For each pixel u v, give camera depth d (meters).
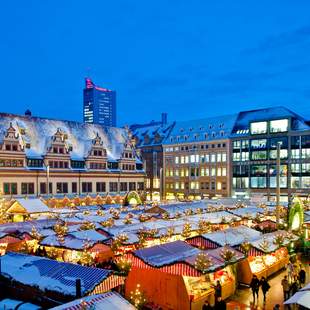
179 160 115.31
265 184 98.31
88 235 34.31
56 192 80.56
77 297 19.03
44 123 86.81
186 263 24.20
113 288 22.09
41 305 20.36
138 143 126.94
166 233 35.97
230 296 28.58
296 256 37.06
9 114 81.56
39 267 22.67
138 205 64.75
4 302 20.36
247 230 36.53
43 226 39.12
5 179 73.00
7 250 34.53
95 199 85.31
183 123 121.62
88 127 95.12
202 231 37.69
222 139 105.62
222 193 105.56
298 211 42.16
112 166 92.62
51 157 80.81
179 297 24.73
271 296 28.61
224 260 26.27
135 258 25.56
